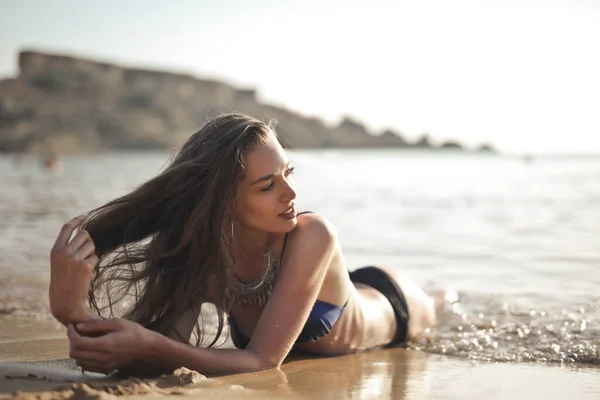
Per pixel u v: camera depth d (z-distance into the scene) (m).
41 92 193.25
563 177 28.67
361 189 20.42
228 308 3.11
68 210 12.33
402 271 6.10
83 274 2.48
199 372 2.67
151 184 2.83
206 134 2.85
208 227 2.81
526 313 4.29
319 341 3.21
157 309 3.00
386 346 3.60
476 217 11.21
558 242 7.86
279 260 2.99
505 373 2.98
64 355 3.11
